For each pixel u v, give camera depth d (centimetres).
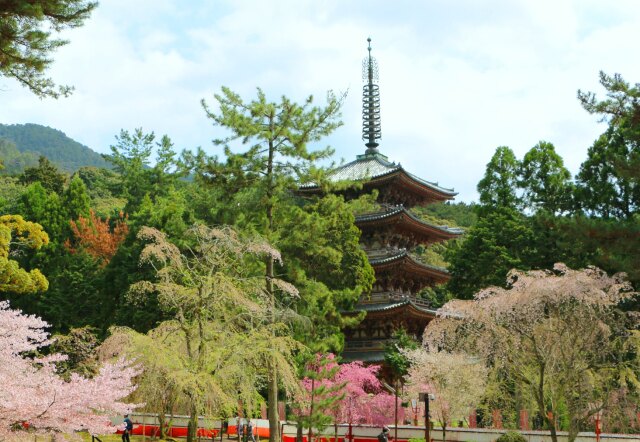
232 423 4481
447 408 3794
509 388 3738
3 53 2252
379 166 7169
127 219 8456
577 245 3020
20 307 6550
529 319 3177
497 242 6250
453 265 6419
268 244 3478
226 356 2950
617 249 2814
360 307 6538
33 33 2217
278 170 4091
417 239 7144
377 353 6350
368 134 7538
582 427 4078
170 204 5928
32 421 1512
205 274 3331
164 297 3186
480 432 3872
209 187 4109
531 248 6138
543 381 3195
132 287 3322
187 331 3009
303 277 4041
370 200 4447
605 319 3312
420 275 6862
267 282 3825
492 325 3259
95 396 1577
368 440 4331
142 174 10156
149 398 2855
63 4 2212
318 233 4078
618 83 2875
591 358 3356
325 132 4084
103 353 2903
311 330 3947
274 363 3031
